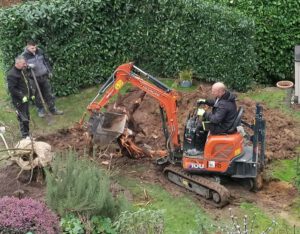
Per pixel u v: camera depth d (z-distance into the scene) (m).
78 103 14.04
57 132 12.69
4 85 14.91
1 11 13.32
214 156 10.30
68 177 9.38
